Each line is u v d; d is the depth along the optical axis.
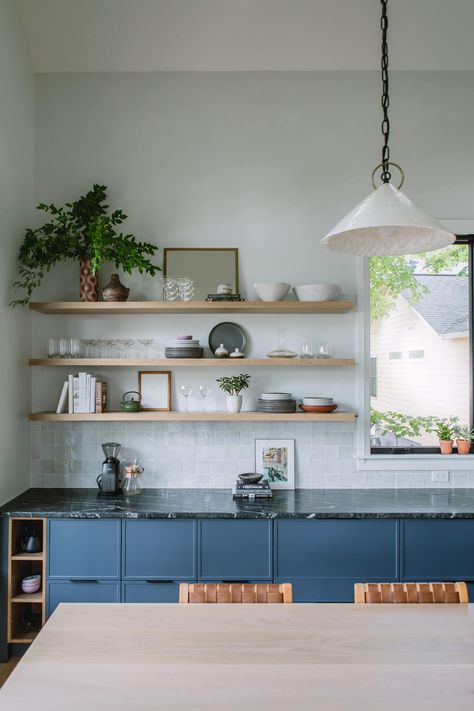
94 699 1.21
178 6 3.03
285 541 2.74
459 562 2.74
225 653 1.42
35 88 3.32
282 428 3.28
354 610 1.69
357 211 1.59
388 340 3.39
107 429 3.27
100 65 3.29
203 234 3.31
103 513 2.72
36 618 2.95
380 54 3.26
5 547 2.75
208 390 3.12
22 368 3.11
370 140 3.33
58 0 2.99
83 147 3.32
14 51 2.99
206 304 3.03
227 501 2.96
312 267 3.31
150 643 1.47
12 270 2.97
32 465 3.25
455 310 3.41
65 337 3.28
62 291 3.29
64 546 2.74
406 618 1.63
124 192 3.31
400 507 2.84
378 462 3.27
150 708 1.18
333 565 2.73
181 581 2.74
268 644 1.47
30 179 3.24
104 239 2.91
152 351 3.21
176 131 3.33
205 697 1.22
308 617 1.64
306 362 3.06
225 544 2.74
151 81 3.34
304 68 3.32
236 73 3.34
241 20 3.09
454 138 3.34
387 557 2.74
